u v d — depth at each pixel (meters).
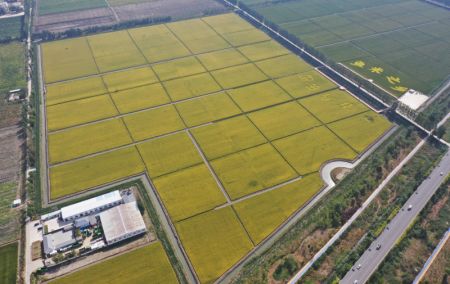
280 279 86.56
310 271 87.62
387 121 138.88
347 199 105.00
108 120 137.50
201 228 99.88
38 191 108.94
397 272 87.00
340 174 116.31
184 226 100.25
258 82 160.50
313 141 128.88
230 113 141.25
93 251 93.19
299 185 112.62
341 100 150.00
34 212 102.75
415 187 108.06
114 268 89.88
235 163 119.56
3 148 126.19
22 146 127.31
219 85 157.88
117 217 99.19
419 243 93.44
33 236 97.00
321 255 90.69
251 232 99.19
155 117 139.00
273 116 140.25
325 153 124.12
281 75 165.75
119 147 125.56
